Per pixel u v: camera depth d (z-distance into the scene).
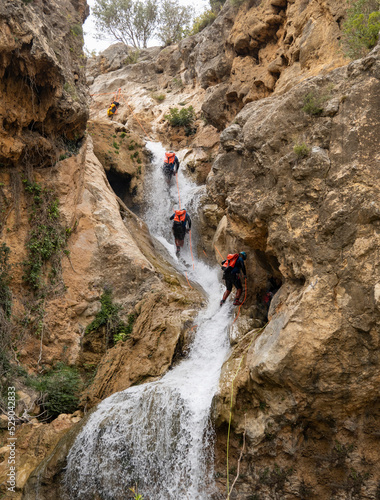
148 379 9.48
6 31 9.06
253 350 7.61
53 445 8.48
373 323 6.36
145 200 16.94
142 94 24.28
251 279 10.07
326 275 6.81
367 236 6.57
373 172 6.70
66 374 9.98
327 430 6.88
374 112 6.98
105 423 8.26
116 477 7.84
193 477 7.53
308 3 12.62
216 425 7.46
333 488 6.83
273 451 7.08
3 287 10.02
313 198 7.24
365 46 8.56
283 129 8.00
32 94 10.02
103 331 10.91
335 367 6.56
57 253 11.13
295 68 12.22
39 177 11.34
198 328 10.29
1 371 9.22
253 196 8.44
